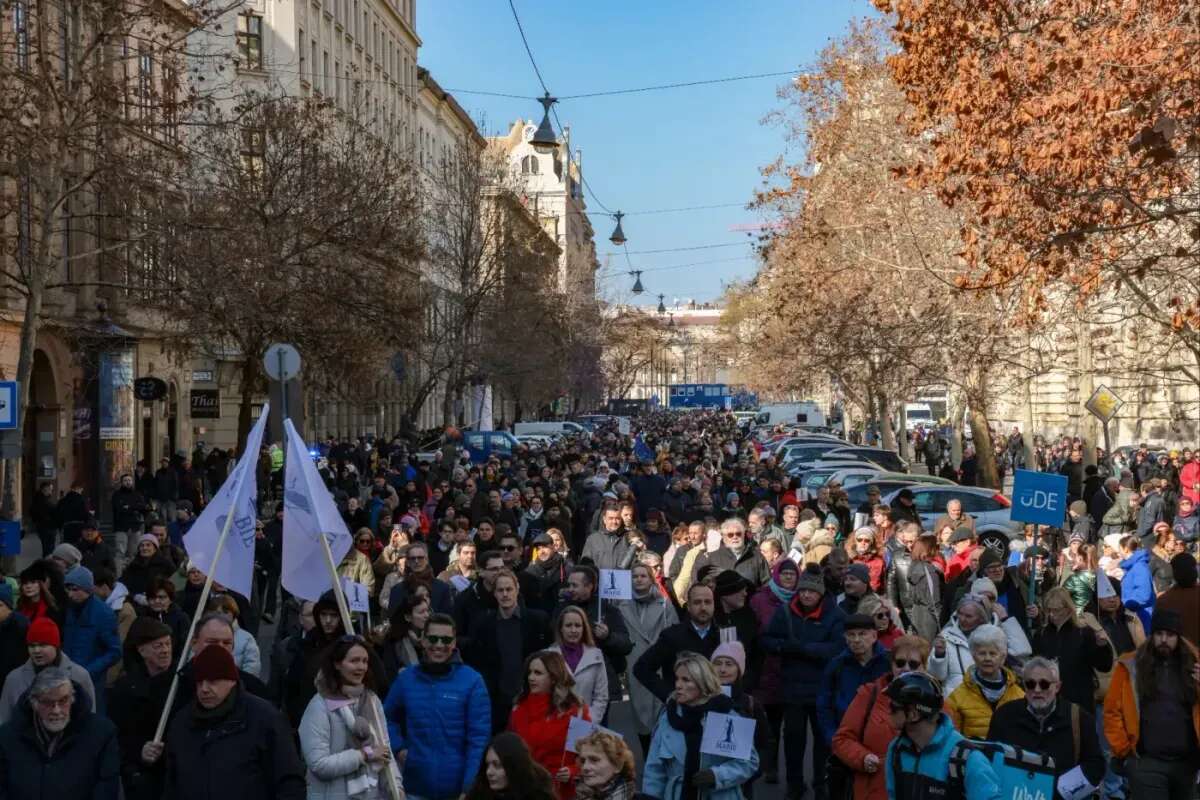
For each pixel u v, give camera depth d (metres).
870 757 8.18
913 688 6.64
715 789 8.12
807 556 15.31
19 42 24.70
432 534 18.09
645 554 14.19
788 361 62.66
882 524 18.39
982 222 19.77
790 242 43.03
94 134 25.53
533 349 69.19
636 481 27.05
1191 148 16.84
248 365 32.94
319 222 33.09
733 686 8.70
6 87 23.39
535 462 33.62
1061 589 10.89
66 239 35.06
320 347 33.69
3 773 7.33
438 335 56.50
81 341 35.12
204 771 7.15
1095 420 34.69
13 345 34.47
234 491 9.60
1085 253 21.52
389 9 79.31
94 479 37.75
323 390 37.94
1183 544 17.20
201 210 30.97
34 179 23.45
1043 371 36.03
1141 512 24.61
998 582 13.91
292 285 32.91
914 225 36.22
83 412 36.09
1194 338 23.25
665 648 10.73
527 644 10.95
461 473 32.50
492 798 6.35
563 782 8.34
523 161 150.88
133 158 25.86
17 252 26.39
